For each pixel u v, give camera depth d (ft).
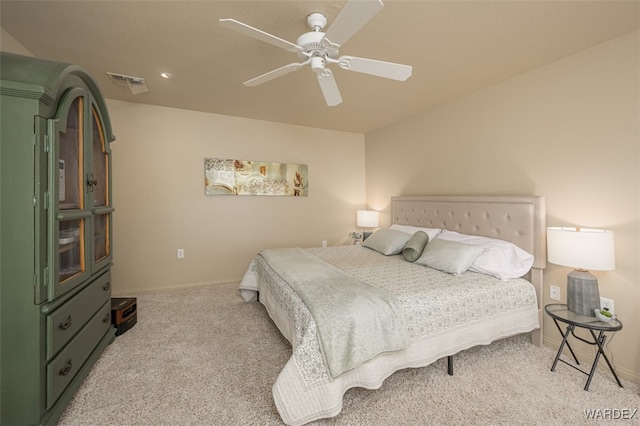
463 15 5.47
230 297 10.80
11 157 4.15
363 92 9.41
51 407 4.53
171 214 11.54
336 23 4.23
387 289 6.16
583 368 6.35
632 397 5.43
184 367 6.34
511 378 5.98
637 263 5.95
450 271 7.40
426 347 5.66
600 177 6.45
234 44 6.63
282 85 8.96
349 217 15.07
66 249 5.19
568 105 6.98
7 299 4.12
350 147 15.05
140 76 8.36
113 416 4.89
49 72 4.58
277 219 13.44
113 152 10.62
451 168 10.21
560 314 6.23
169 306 9.89
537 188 7.64
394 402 5.24
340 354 4.71
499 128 8.56
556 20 5.60
